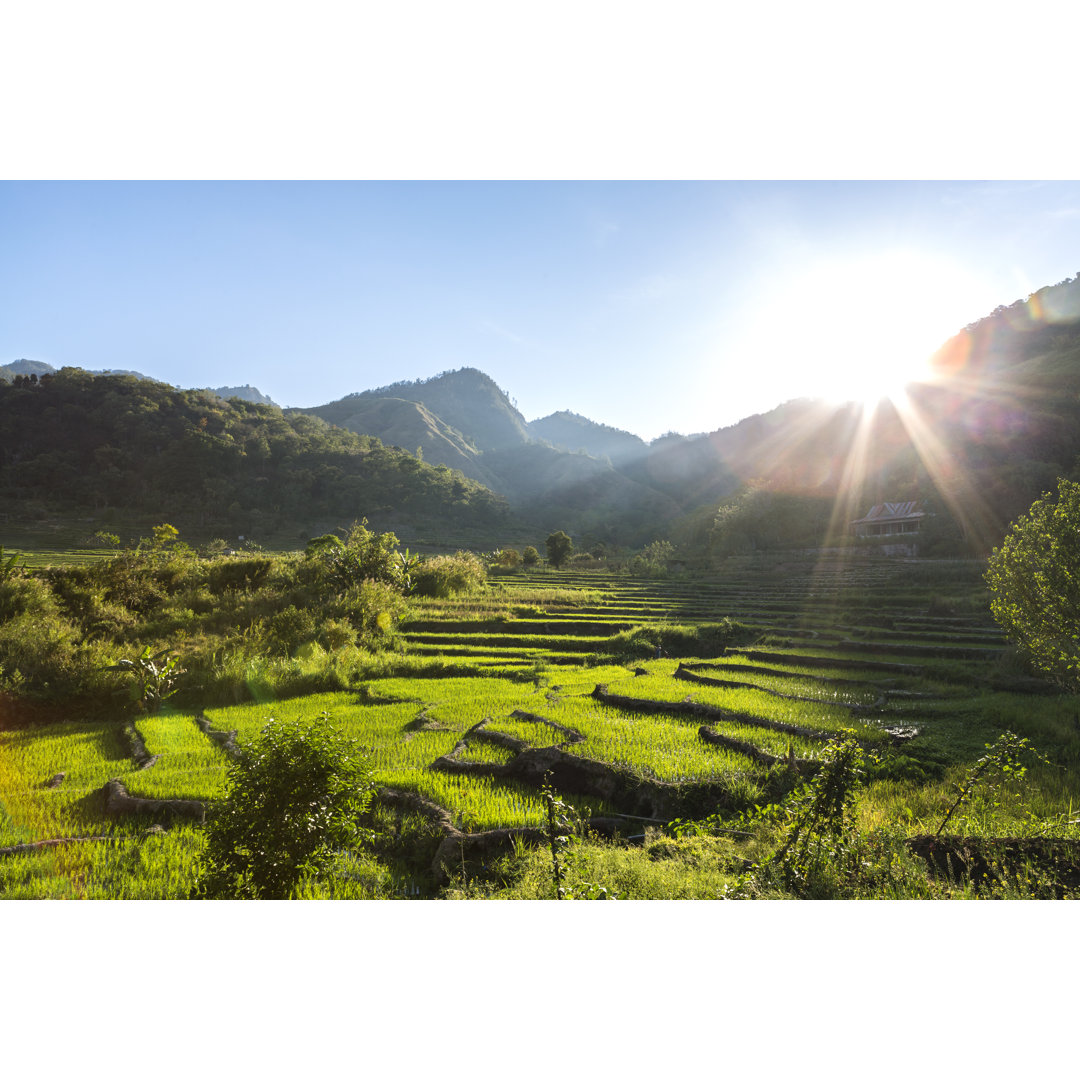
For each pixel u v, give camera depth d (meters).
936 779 8.36
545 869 5.81
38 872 6.89
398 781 8.91
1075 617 10.25
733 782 8.25
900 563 46.72
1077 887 5.12
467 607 28.64
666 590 38.84
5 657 17.33
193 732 13.09
